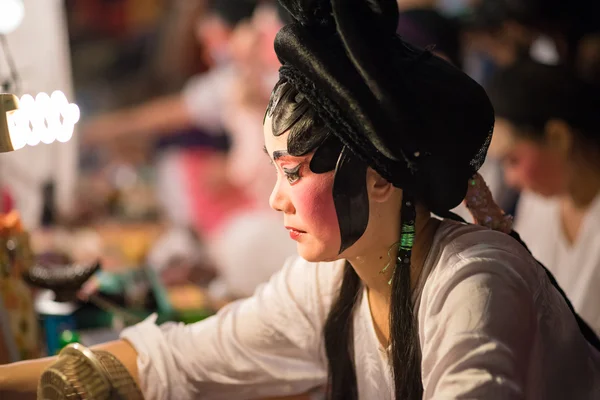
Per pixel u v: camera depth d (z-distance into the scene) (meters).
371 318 1.59
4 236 1.79
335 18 1.29
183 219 4.10
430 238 1.50
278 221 3.66
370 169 1.37
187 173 4.40
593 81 2.67
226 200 4.23
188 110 4.86
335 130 1.32
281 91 1.37
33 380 1.59
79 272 1.92
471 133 1.39
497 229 1.56
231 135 4.82
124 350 1.64
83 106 5.55
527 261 1.45
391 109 1.27
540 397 1.43
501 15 3.32
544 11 3.08
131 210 3.94
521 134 2.65
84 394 1.50
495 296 1.33
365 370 1.62
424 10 3.19
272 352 1.70
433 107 1.34
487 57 3.98
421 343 1.45
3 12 1.87
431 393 1.32
